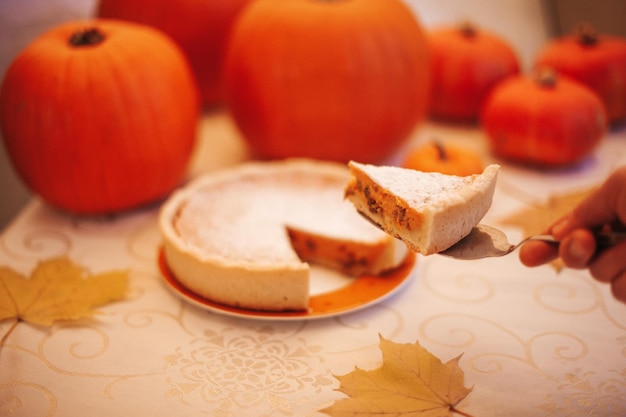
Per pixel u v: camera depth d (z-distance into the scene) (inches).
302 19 35.0
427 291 29.2
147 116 32.8
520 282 29.5
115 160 32.5
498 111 37.5
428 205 23.3
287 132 36.3
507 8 52.5
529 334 26.8
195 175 37.6
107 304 28.7
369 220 26.1
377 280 29.4
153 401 24.3
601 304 28.2
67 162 32.2
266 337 27.0
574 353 25.9
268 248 29.1
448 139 40.9
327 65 34.7
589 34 41.1
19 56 33.0
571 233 22.7
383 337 26.8
